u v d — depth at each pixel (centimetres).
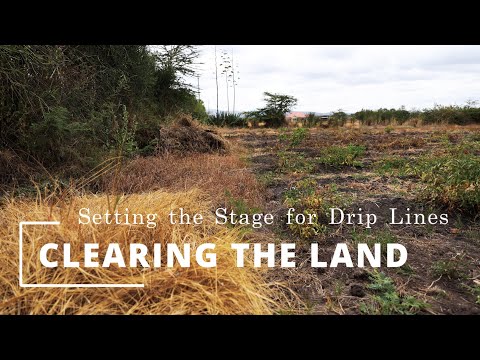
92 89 751
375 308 274
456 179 456
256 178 636
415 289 300
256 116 2173
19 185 506
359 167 749
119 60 858
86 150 624
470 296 291
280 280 312
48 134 564
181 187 533
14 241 302
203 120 1359
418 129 1623
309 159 821
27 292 250
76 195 431
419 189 535
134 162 653
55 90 607
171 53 1199
